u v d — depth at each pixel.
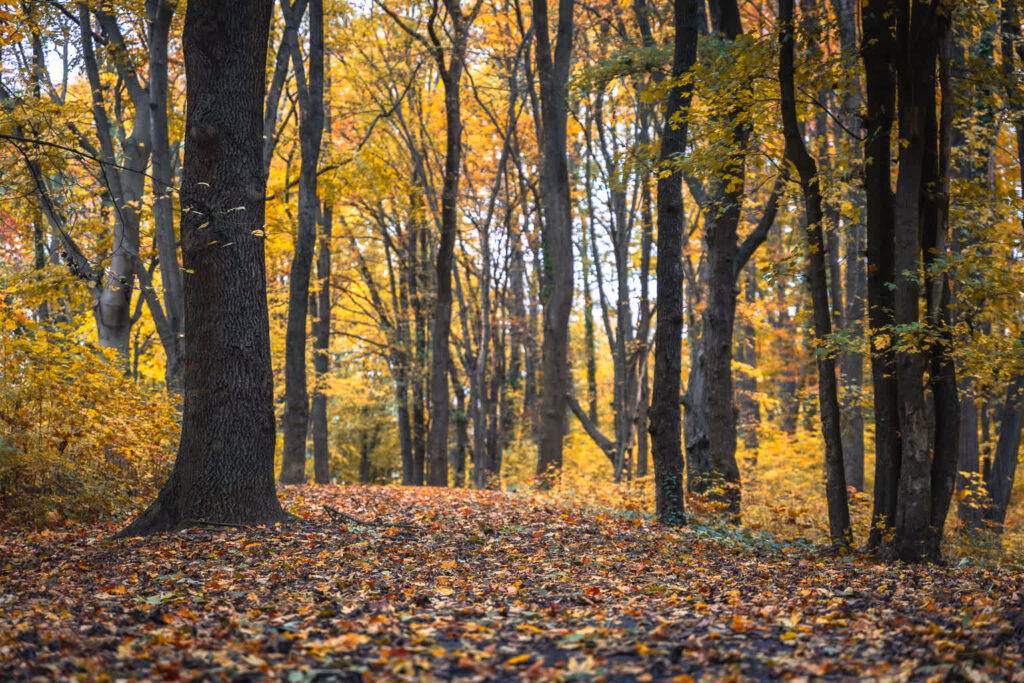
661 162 11.55
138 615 5.26
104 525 10.27
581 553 8.98
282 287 26.89
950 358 9.84
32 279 13.77
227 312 9.52
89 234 15.83
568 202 20.72
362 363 34.06
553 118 20.17
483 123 27.03
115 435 11.65
